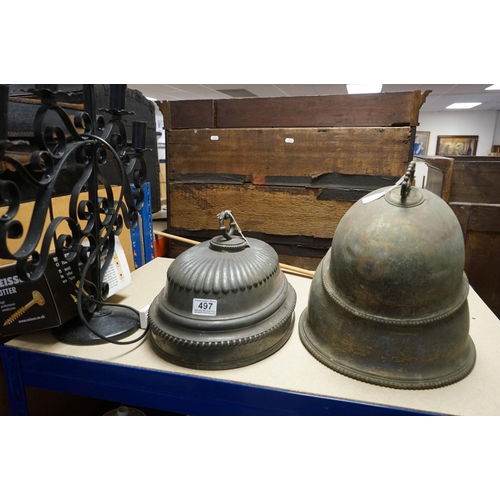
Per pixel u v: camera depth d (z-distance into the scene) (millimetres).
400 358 798
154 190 2178
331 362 856
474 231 1867
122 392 887
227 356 844
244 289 861
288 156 1491
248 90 4027
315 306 931
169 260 1572
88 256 947
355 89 3928
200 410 851
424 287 757
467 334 855
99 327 974
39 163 680
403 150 1370
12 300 872
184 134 1594
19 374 939
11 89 1012
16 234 656
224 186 1596
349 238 821
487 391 789
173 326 854
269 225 1580
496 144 6297
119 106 923
